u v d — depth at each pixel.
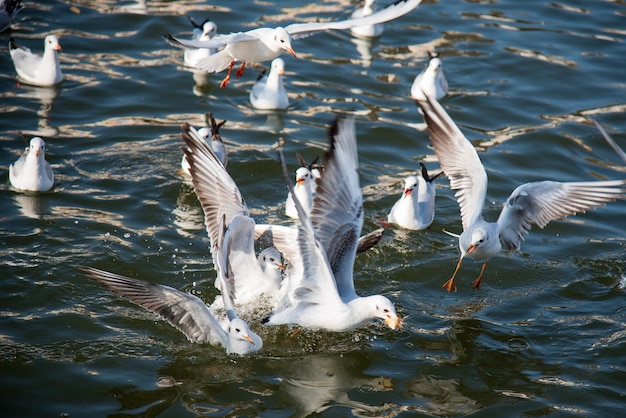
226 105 17.41
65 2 21.16
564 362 10.73
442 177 15.56
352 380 10.22
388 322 9.66
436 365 10.58
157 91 17.66
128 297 9.73
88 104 16.91
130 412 9.39
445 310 11.85
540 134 16.91
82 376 9.95
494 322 11.59
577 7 22.94
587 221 14.48
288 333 11.02
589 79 19.19
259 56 12.27
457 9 22.50
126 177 14.54
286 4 21.95
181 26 20.34
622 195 10.62
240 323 10.26
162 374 10.11
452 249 13.43
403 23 21.56
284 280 11.01
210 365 10.33
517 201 11.16
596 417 9.68
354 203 9.59
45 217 13.20
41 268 11.88
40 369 10.02
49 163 14.75
